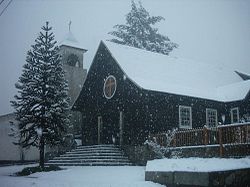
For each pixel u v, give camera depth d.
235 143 16.77
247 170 12.63
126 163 25.11
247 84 30.17
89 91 32.69
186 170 12.41
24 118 23.59
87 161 25.39
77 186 13.37
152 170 13.78
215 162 12.95
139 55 31.30
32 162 36.50
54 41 24.84
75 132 37.16
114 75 29.45
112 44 30.62
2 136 41.62
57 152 32.22
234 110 30.02
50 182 15.09
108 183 13.77
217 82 33.84
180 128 27.48
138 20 57.38
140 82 26.20
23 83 23.95
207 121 29.30
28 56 24.30
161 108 26.78
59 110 23.77
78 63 42.00
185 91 27.98
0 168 28.36
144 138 25.42
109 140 29.89
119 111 28.44
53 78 24.06
